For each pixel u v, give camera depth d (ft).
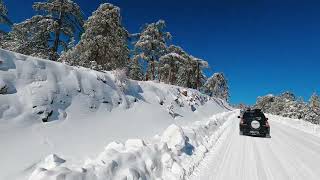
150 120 53.36
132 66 127.65
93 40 83.41
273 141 43.62
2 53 34.99
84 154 26.71
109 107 47.83
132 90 63.21
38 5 77.25
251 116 50.88
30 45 77.10
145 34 128.77
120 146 22.76
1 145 23.93
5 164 21.20
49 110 34.40
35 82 36.40
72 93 41.63
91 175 15.15
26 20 75.72
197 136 36.94
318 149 38.06
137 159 19.44
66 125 34.22
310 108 211.41
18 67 35.83
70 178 13.89
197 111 94.99
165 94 82.53
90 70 52.19
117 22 90.58
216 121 66.28
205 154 29.78
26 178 19.89
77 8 81.00
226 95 241.35
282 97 305.12
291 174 23.48
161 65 147.23
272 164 26.76
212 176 21.80
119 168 17.35
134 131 42.06
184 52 162.71
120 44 90.33
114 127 40.65
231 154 30.76
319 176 23.20
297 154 33.01
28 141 26.55
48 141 28.09
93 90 47.01
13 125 28.30
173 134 27.17
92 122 38.88
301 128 76.54
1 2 64.44
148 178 18.69
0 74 32.55
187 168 22.97
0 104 29.55
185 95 101.96
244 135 49.70
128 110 52.49
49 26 75.10
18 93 32.81
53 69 41.63
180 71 176.86
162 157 22.03
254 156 30.27
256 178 21.85
